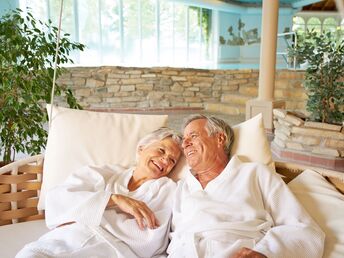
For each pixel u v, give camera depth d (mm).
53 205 1257
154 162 1391
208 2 8148
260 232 1125
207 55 9992
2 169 1468
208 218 1157
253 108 4602
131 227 1224
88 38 7895
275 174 1238
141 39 8766
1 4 6082
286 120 3615
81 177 1365
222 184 1233
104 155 1497
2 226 1472
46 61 2314
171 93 6684
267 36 4379
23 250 1153
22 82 2135
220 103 6641
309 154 3428
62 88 2475
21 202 1521
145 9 8648
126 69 6316
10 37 2104
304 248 1019
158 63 9148
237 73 6840
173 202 1328
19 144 2324
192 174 1355
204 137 1309
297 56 3719
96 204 1207
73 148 1486
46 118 2271
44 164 1509
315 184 1268
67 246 1171
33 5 6812
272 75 4504
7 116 2199
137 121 1582
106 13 8047
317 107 3527
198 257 1069
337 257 1039
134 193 1352
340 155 3266
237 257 972
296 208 1132
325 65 3475
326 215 1168
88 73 6078
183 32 9422
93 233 1200
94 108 6250
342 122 3469
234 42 10172
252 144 1361
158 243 1233
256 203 1173
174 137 1432
